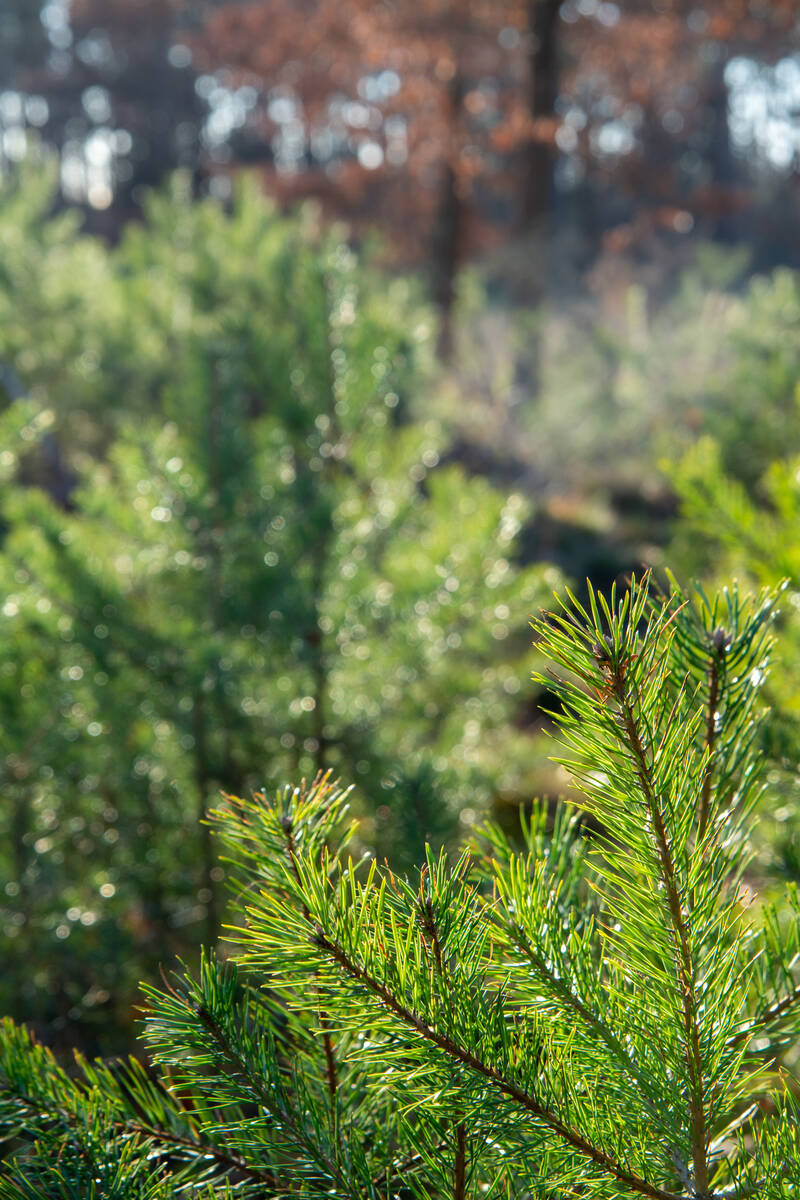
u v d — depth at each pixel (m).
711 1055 1.78
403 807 2.32
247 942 1.79
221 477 4.08
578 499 13.27
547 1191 1.81
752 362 9.73
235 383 4.24
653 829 1.75
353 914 1.79
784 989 1.86
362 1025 1.79
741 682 1.84
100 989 3.35
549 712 1.75
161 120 49.06
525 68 22.52
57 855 3.70
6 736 3.50
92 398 7.89
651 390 14.37
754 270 37.19
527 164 20.89
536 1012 1.81
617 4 22.52
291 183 27.58
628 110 31.77
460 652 4.51
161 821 3.77
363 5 22.20
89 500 4.12
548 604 4.33
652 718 1.75
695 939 1.77
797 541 2.33
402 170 27.48
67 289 8.55
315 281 4.59
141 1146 1.90
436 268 22.77
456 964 1.81
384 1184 1.90
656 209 28.69
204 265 7.96
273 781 3.83
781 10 23.17
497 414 15.10
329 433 4.59
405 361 4.68
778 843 2.10
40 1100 1.91
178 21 46.91
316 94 28.95
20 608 3.71
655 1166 1.80
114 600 3.72
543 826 1.93
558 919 1.82
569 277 24.70
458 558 4.30
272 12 28.27
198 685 3.61
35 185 10.31
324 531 4.16
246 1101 1.86
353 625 4.18
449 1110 1.80
